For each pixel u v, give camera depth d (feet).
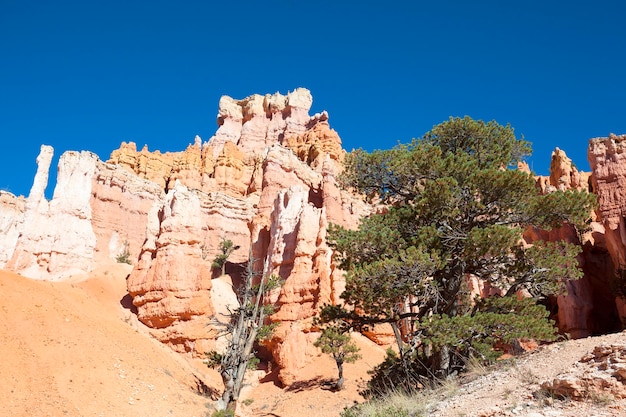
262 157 298.76
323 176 239.30
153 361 112.27
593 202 64.23
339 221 227.20
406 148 75.10
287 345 138.92
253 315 118.01
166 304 150.20
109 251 219.00
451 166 66.59
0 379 74.38
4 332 87.56
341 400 109.91
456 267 65.57
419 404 39.04
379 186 78.54
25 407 70.74
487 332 55.67
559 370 31.45
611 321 126.62
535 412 24.63
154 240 168.86
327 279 153.58
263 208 222.69
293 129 368.07
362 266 63.36
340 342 117.60
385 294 62.08
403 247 64.28
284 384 131.85
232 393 105.09
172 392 99.04
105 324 118.11
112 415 78.74
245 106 403.54
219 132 391.24
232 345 110.83
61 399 75.92
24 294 104.27
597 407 22.88
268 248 188.75
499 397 30.68
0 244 243.40
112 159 270.46
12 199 265.95
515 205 65.10
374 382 68.85
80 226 205.98
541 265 62.28
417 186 73.97
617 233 117.60
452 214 63.26
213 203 254.06
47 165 208.13
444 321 53.06
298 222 175.42
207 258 235.20
